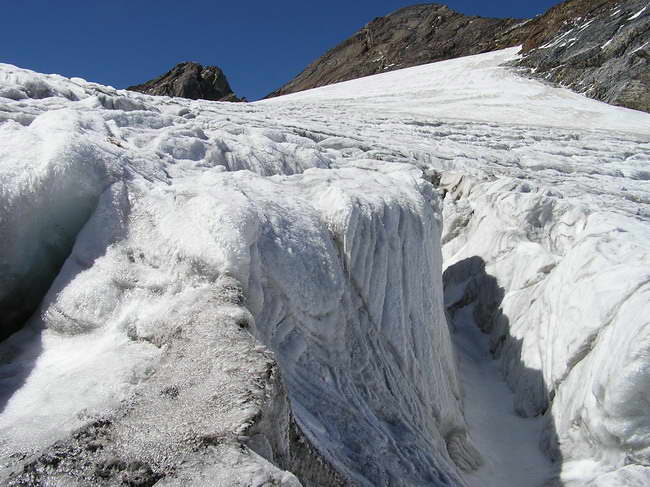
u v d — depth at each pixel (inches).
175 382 102.7
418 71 1599.4
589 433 185.6
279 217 168.2
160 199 155.5
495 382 272.2
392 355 186.2
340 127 650.8
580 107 1106.7
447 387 216.1
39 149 150.9
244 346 108.0
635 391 162.7
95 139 180.4
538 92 1222.3
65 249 152.2
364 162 381.4
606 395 172.6
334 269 171.8
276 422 98.3
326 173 241.0
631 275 201.0
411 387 185.0
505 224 352.5
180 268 136.6
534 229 339.9
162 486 79.6
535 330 261.1
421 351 200.8
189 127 282.8
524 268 311.7
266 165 283.6
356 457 138.2
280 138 385.4
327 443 131.1
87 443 89.4
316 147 405.4
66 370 115.6
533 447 214.1
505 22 2102.6
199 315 118.6
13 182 137.3
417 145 587.5
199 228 142.1
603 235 247.3
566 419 201.9
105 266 138.3
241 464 81.9
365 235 193.6
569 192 440.8
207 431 88.5
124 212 151.9
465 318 339.0
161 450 86.1
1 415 102.7
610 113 1055.0
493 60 1592.0
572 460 190.1
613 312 198.1
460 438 200.2
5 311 138.1
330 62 2497.5
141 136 235.8
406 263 211.5
